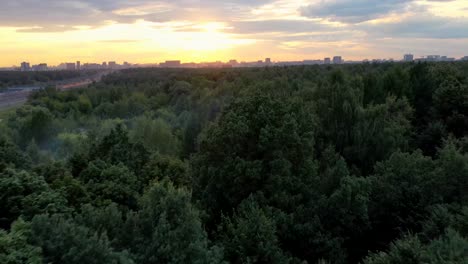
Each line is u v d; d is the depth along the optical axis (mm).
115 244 17844
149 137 58250
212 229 26125
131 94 118750
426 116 54594
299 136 29844
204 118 63312
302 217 25188
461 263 15211
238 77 113062
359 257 27250
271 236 20953
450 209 23422
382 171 30625
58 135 70938
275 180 26422
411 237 19109
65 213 19422
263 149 28141
